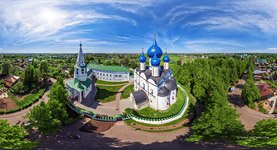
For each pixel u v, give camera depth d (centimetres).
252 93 7494
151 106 6712
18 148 3847
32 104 7156
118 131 5256
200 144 4406
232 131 4197
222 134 4262
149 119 5791
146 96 6856
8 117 6006
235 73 10562
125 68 11581
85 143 4462
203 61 11662
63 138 4662
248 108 7481
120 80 11150
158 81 6475
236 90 9962
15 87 8344
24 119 5869
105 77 11338
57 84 5619
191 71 9962
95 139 4719
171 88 6844
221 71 9675
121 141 4672
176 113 6238
